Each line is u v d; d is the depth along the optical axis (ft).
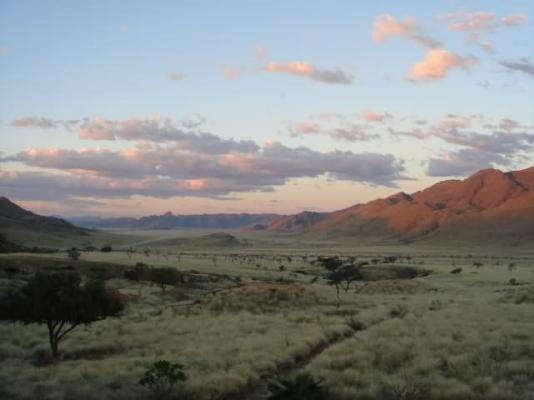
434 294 204.13
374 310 135.33
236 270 363.76
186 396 52.54
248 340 85.56
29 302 80.94
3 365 72.90
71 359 81.20
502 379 54.75
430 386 53.26
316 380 55.93
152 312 142.51
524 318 105.91
